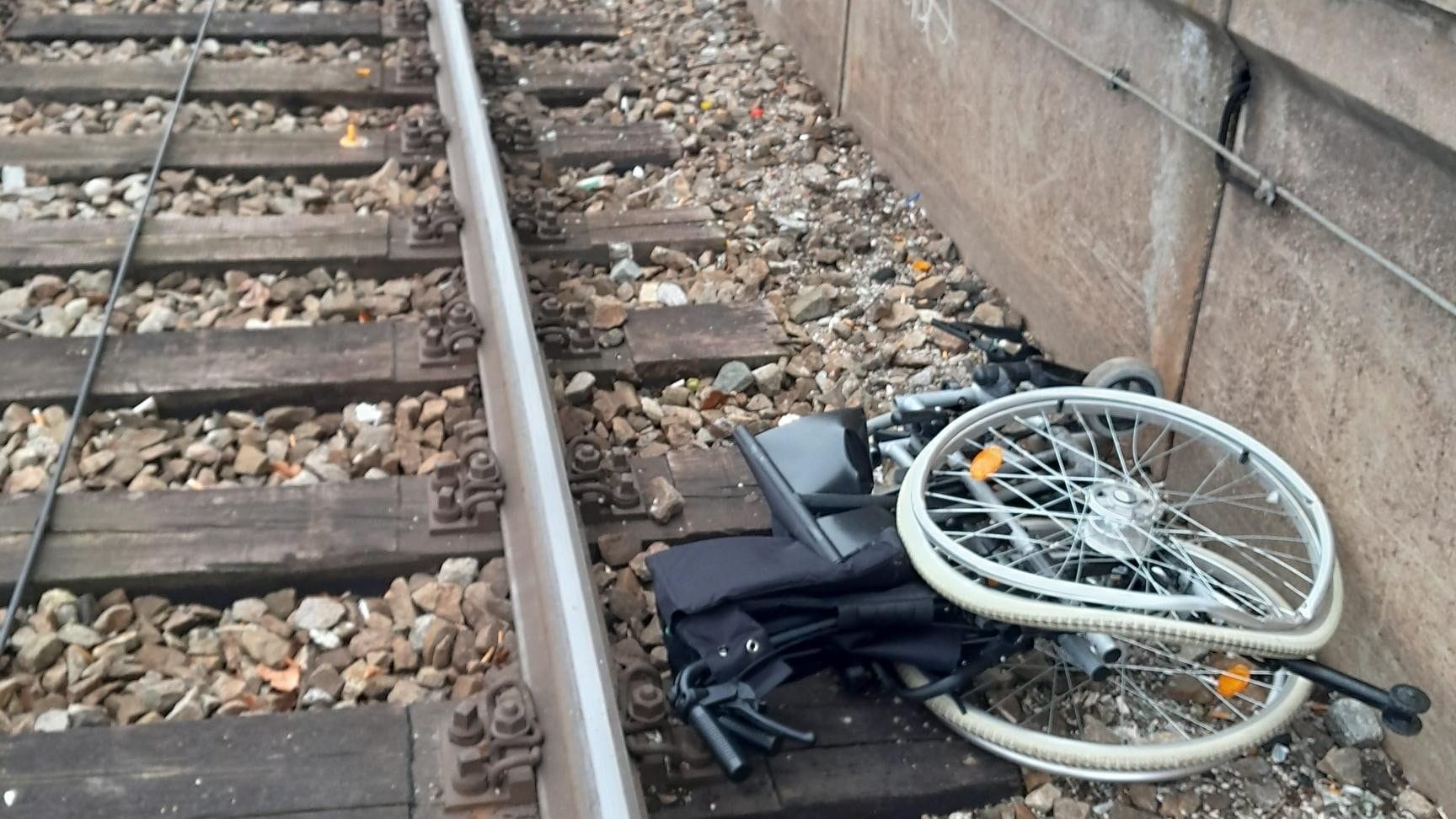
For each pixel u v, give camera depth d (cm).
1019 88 399
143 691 264
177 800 237
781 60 601
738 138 534
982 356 397
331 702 267
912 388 387
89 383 347
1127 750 261
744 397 383
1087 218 368
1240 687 281
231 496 313
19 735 247
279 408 352
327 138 493
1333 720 280
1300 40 267
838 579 268
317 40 581
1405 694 238
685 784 257
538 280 422
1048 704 285
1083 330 378
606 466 329
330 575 297
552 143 518
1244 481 306
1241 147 298
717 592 258
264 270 411
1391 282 258
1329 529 272
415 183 472
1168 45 320
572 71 585
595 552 316
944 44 447
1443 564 252
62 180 461
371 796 239
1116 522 282
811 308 419
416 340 375
